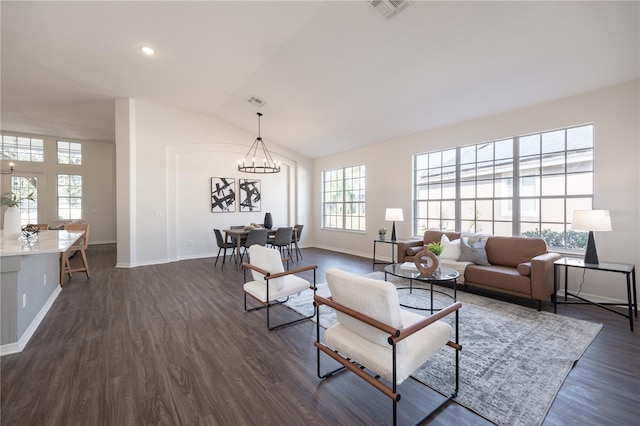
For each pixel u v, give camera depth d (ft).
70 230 15.83
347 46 11.27
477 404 5.59
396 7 9.04
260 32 11.15
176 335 8.70
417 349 5.18
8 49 12.30
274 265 9.00
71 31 11.16
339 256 21.84
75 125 23.38
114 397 5.86
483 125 14.71
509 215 14.11
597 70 10.26
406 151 18.56
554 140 12.65
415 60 11.35
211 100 18.33
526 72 10.96
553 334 8.48
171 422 5.19
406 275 10.17
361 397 5.90
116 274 16.29
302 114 18.21
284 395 5.95
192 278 15.46
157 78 15.17
